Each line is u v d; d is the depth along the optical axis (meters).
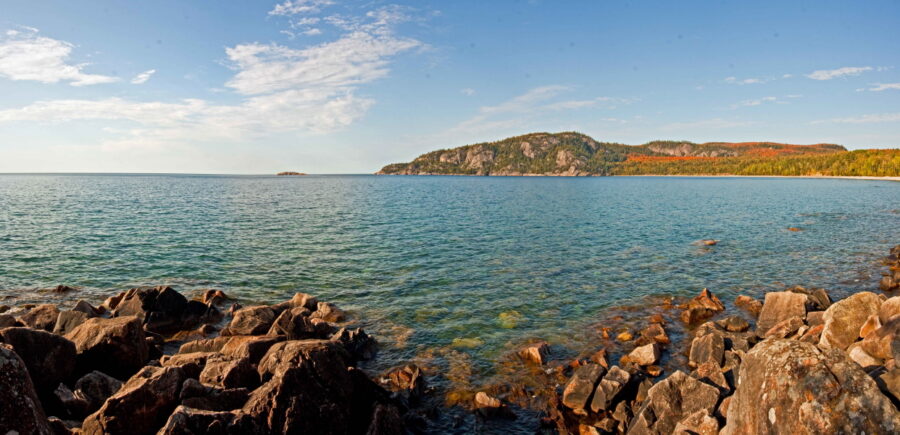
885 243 39.00
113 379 12.73
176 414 9.00
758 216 59.91
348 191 128.38
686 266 31.17
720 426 9.85
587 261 32.59
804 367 7.46
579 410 13.28
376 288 25.66
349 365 14.68
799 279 27.77
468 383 15.01
